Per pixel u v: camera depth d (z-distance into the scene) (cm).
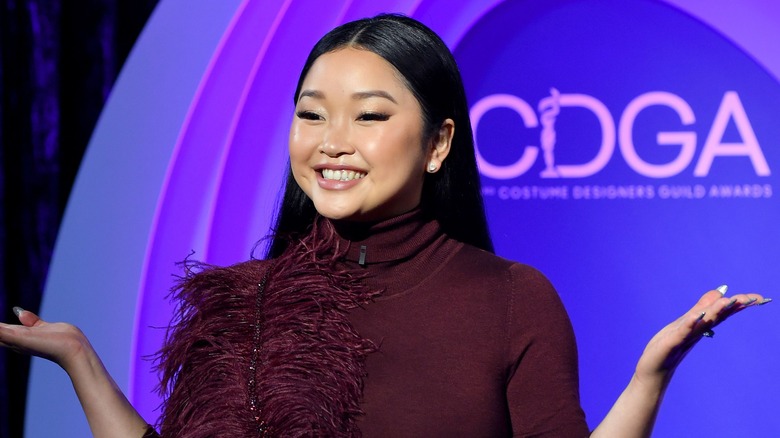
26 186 972
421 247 476
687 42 969
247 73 945
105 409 480
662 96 969
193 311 480
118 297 932
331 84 454
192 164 941
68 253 934
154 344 928
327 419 436
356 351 448
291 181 514
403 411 439
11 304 973
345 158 453
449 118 482
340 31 473
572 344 456
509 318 454
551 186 973
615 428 424
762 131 963
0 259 966
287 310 465
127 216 938
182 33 944
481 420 438
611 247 971
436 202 496
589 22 976
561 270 972
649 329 970
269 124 944
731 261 964
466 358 446
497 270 470
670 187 969
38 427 931
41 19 963
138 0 981
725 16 966
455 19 977
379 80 452
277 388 443
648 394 420
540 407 441
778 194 961
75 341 482
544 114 974
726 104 966
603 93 972
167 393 486
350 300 464
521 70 977
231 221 937
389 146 452
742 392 970
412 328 456
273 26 946
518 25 980
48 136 970
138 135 941
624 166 971
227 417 445
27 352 479
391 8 963
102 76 977
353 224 479
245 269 491
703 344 973
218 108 943
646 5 973
